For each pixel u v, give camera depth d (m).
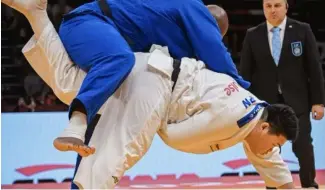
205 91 4.90
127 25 5.09
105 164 4.69
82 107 4.61
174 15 5.07
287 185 5.38
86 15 5.10
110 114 4.84
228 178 10.57
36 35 5.05
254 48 8.16
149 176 10.46
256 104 4.96
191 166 10.54
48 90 12.98
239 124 4.84
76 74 5.01
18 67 14.11
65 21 5.16
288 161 10.55
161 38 5.10
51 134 10.68
